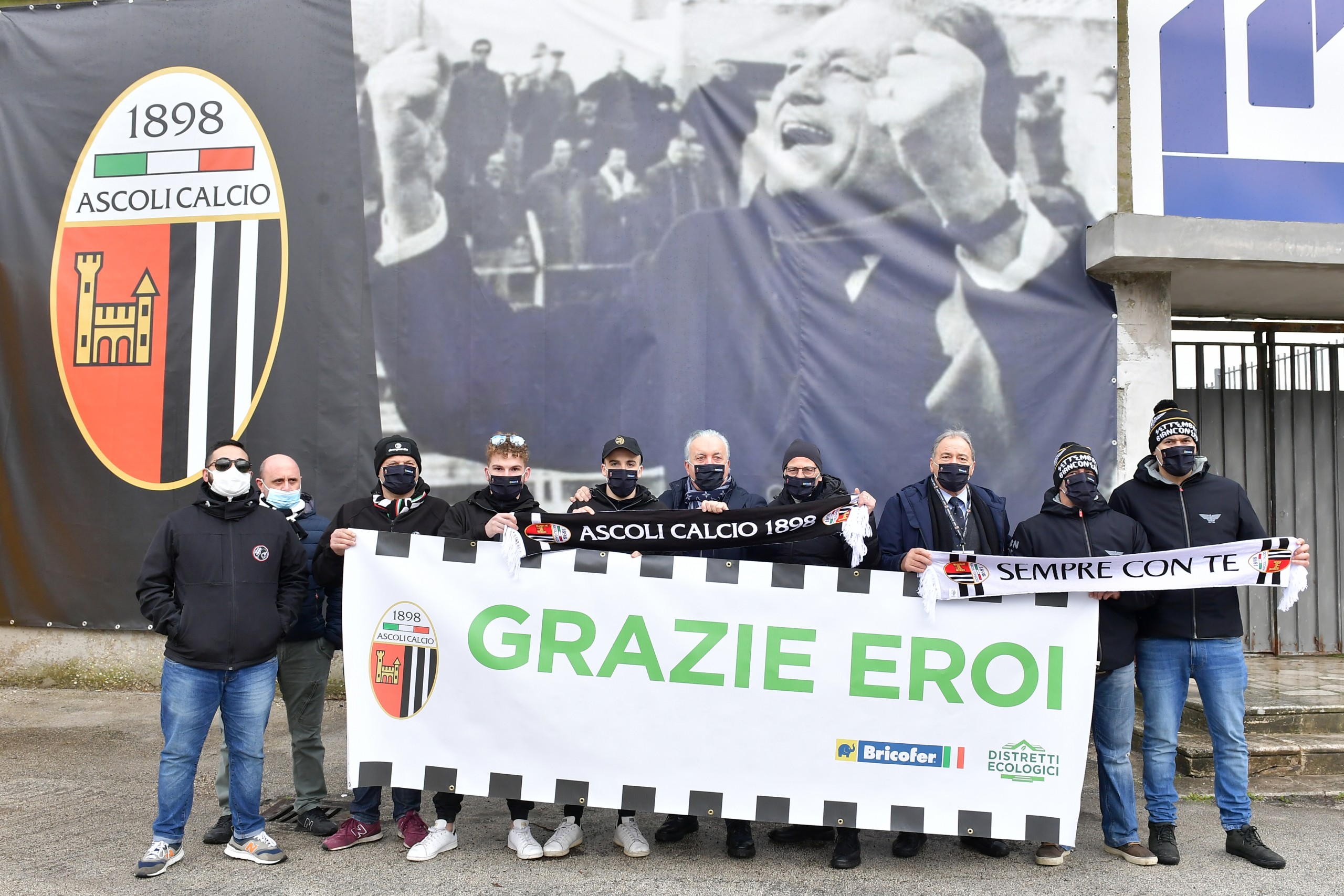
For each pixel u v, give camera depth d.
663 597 3.93
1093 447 6.06
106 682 6.78
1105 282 6.13
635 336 6.25
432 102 6.45
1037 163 6.13
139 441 6.69
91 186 6.81
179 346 6.67
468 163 6.41
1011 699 3.83
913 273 6.14
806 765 3.84
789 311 6.17
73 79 6.86
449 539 3.99
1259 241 5.82
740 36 6.24
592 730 3.89
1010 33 6.15
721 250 6.22
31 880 3.62
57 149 6.86
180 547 3.72
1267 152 6.27
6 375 6.85
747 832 3.93
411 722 3.93
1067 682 3.82
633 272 6.27
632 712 3.89
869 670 3.87
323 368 6.51
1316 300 6.88
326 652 4.25
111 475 6.71
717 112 6.25
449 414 6.39
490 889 3.56
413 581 3.97
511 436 4.11
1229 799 3.93
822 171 6.19
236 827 3.83
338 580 4.11
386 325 6.46
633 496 4.24
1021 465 6.07
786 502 4.12
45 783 4.86
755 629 3.90
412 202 6.46
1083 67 6.13
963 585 3.84
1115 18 6.13
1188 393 7.26
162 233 6.72
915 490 4.18
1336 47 6.29
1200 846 4.07
